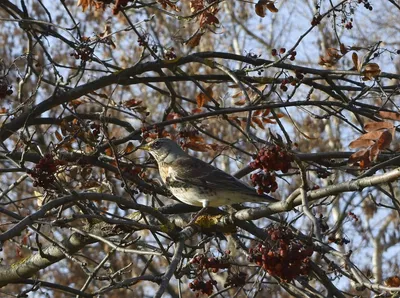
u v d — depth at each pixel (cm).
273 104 1330
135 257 2423
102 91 2344
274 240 1002
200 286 1131
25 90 2248
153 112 2558
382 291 1070
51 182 1136
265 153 1025
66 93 1429
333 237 1362
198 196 1379
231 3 2866
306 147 2519
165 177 1410
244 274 1194
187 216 1320
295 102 1362
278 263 992
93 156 1325
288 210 1095
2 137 1394
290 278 997
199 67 2583
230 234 1254
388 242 2508
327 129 2544
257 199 1359
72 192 1089
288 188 2405
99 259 2381
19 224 1040
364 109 1427
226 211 1426
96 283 2409
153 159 1505
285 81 1409
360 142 1059
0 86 1323
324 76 1448
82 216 1052
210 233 1220
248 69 1425
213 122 2386
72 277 2377
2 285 1305
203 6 1436
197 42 1452
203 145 1448
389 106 2106
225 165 2503
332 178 1856
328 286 1223
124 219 1160
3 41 2348
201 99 1442
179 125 1554
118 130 2164
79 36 1395
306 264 1027
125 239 1155
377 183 1021
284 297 2034
